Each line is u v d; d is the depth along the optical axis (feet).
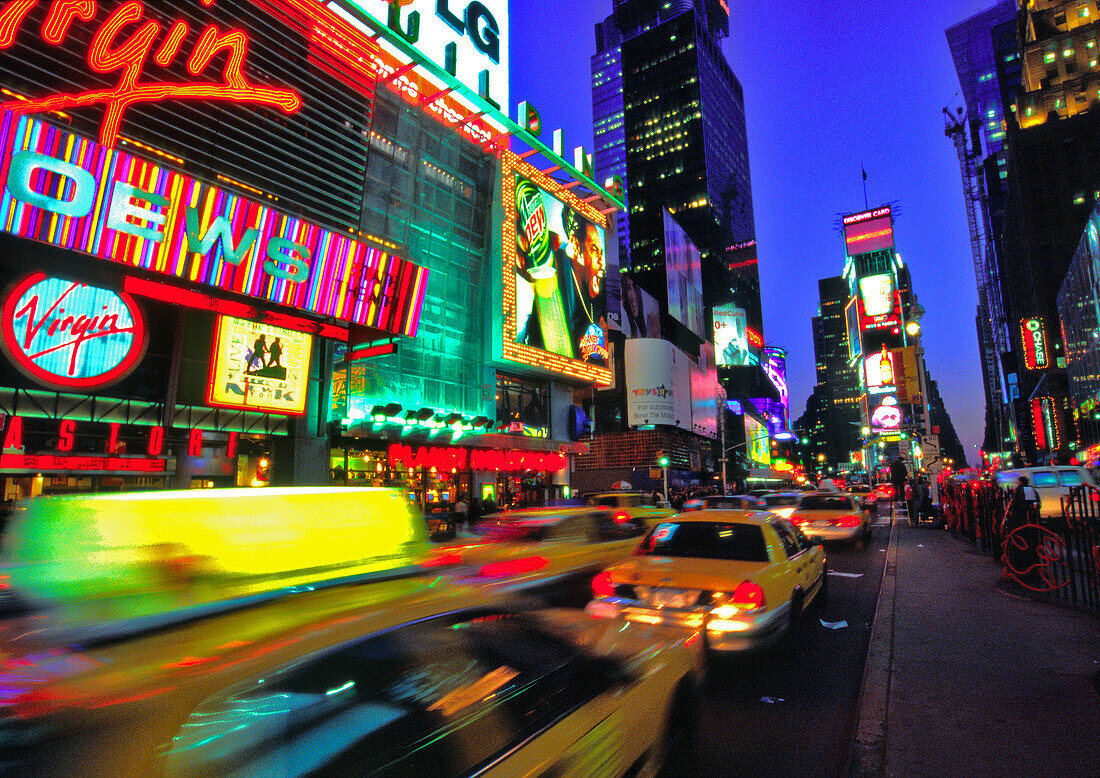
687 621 17.78
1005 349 435.94
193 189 52.80
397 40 78.07
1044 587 28.73
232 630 9.66
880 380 236.43
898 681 16.60
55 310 48.32
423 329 84.28
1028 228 232.53
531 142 100.53
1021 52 271.08
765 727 14.94
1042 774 11.39
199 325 59.47
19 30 46.24
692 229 421.59
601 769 8.47
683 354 219.61
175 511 13.82
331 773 6.07
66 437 48.91
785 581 20.13
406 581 13.89
